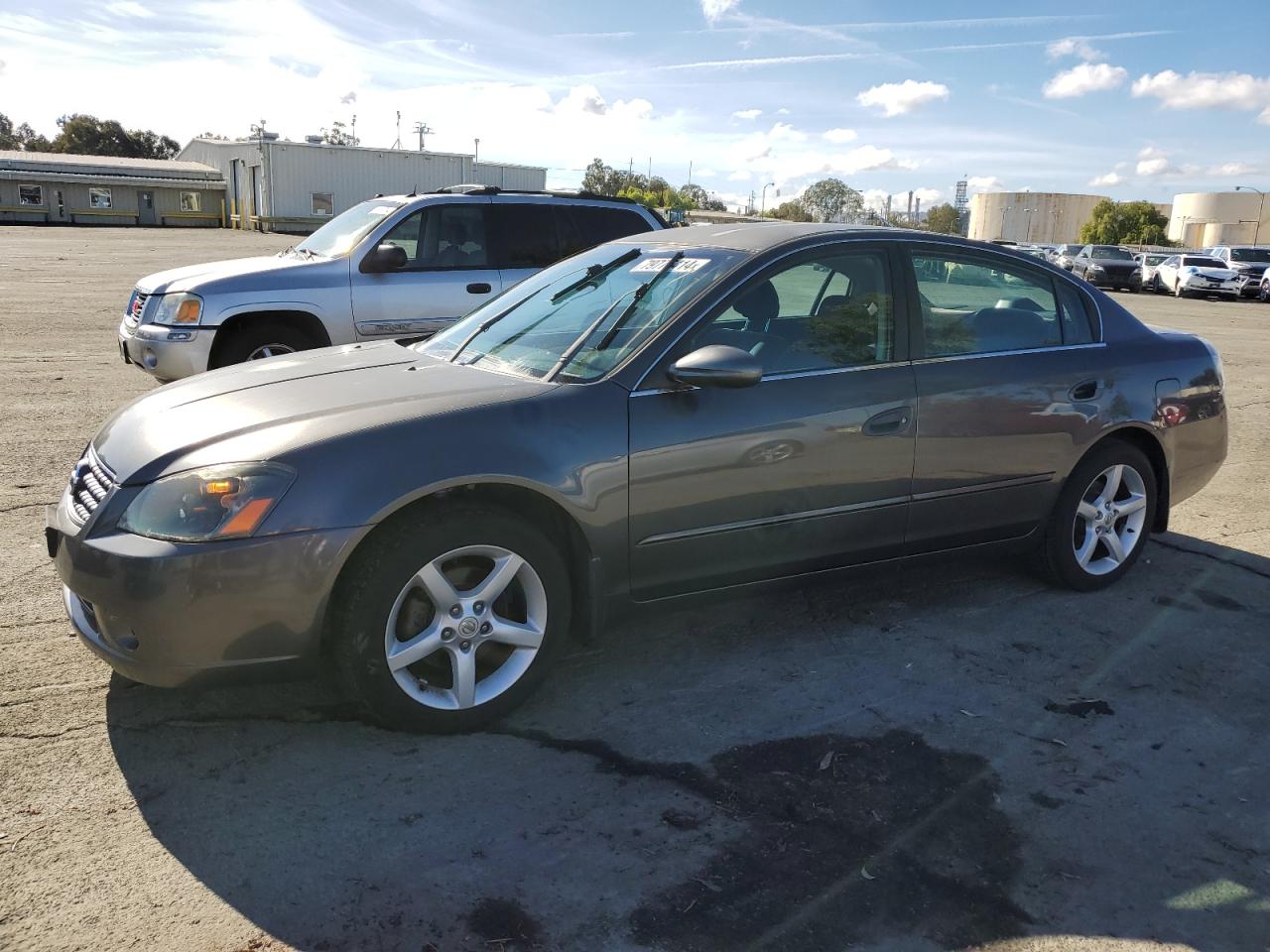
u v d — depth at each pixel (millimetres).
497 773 2949
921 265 4004
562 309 3916
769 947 2256
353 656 2957
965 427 3936
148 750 3012
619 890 2441
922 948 2268
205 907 2342
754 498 3498
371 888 2424
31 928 2252
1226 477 6805
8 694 3299
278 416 3102
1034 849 2643
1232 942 2318
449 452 2996
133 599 2760
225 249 31609
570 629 3512
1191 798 2900
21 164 53125
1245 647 3957
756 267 3625
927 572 4730
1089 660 3801
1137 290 33719
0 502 5273
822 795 2867
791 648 3869
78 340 11461
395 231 7816
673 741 3158
